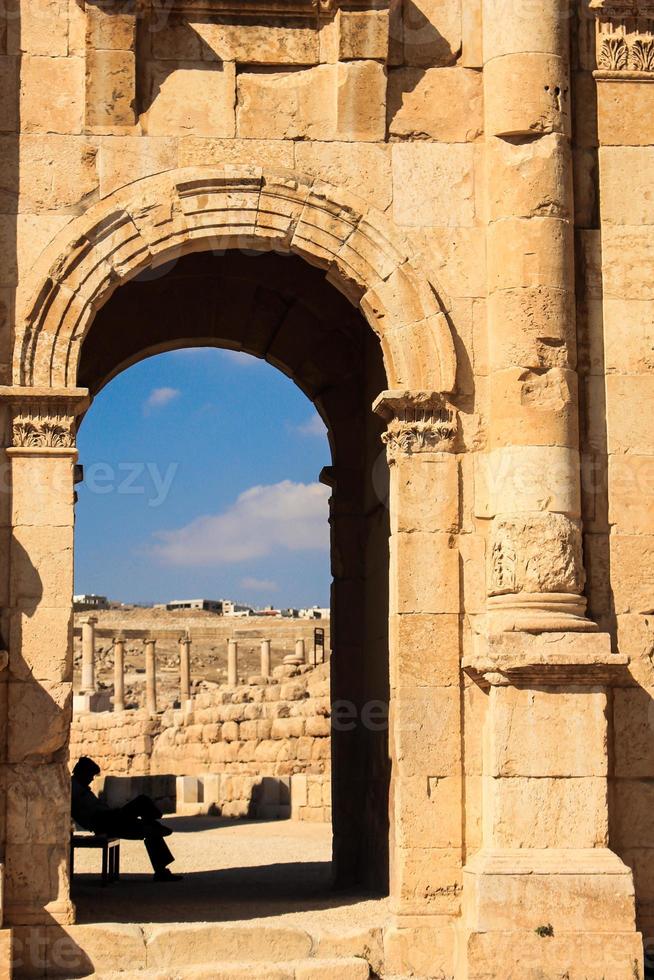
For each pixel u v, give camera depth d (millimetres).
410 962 15859
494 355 16906
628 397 17109
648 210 17469
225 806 39469
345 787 21719
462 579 16703
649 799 16375
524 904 15328
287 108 17297
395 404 16828
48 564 16234
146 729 47281
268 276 22969
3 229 16703
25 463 16344
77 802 21688
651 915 16172
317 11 17375
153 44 17266
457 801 16266
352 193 17188
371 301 17047
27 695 16016
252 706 41125
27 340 16500
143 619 78250
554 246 16875
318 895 19281
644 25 17766
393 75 17484
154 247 16891
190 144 17094
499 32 17312
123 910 17266
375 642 21141
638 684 16594
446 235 17234
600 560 16844
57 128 16969
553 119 17078
